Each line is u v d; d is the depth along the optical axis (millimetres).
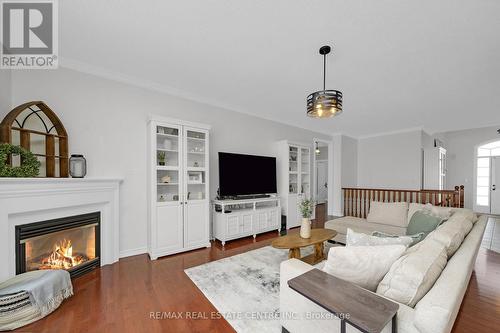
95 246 2701
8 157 2010
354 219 3828
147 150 3221
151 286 2258
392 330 959
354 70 2770
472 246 1550
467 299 2027
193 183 3467
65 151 2541
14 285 1789
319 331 1257
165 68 2846
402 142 6000
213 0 1710
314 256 2953
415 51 2332
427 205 3236
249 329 1642
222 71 2900
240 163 4195
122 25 2021
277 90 3512
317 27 1993
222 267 2723
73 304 1944
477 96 3590
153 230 3010
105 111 2938
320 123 5492
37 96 2500
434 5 1697
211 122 4016
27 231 2082
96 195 2672
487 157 6508
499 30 1964
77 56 2588
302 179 5426
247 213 4016
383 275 1255
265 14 1845
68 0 1725
